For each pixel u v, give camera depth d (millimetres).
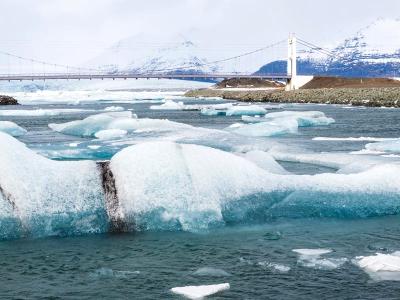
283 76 111125
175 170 11375
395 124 35812
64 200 10805
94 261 9250
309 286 8086
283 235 10727
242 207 11492
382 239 10422
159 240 10391
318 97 73375
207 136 24938
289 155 19000
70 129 31547
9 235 10352
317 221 11680
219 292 7883
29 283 8297
